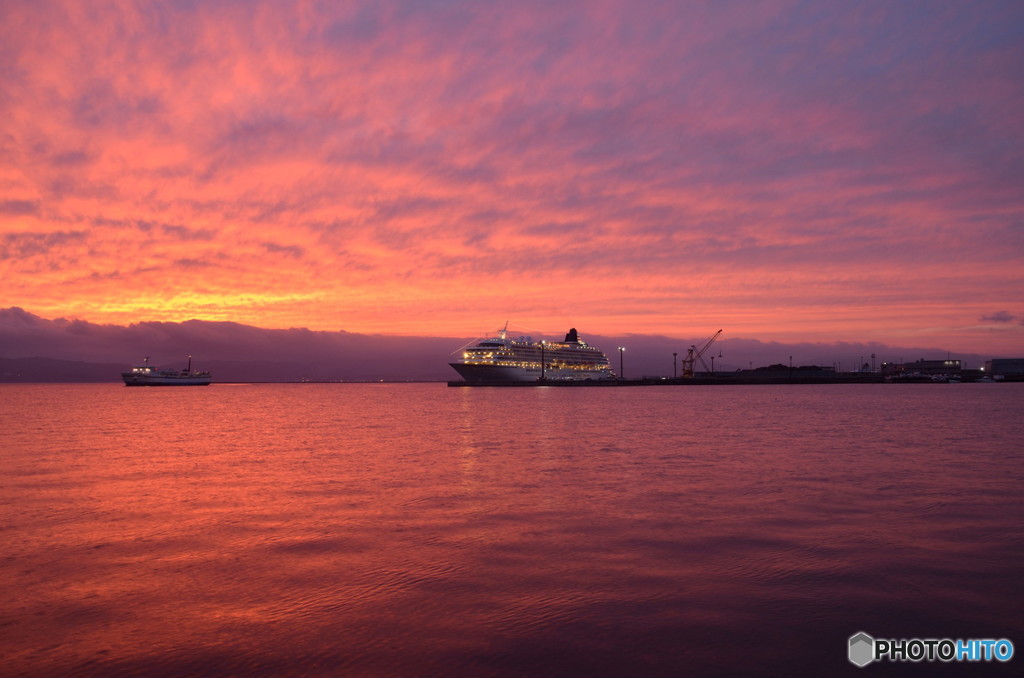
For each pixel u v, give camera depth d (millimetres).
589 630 9773
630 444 38250
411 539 15250
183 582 12219
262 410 96750
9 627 10102
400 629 9883
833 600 10953
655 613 10422
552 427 54500
